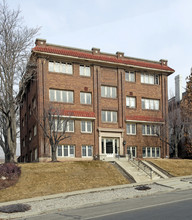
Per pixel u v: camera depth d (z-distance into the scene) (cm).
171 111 4481
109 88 3953
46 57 3591
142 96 4116
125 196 1839
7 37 2998
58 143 3506
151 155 4066
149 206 1470
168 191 1998
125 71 4081
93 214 1381
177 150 4250
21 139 4975
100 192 2069
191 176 2672
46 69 3594
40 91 3506
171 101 4788
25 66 3145
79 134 3638
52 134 3469
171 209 1352
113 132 3831
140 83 4134
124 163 3045
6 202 1905
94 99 3794
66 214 1447
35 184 2286
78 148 3606
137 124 4012
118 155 3709
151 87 4203
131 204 1577
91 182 2391
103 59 3859
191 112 3888
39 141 3431
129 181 2486
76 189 2234
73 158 3556
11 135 3045
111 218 1253
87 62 3822
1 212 1559
